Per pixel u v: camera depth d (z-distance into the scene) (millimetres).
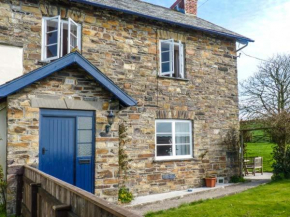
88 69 7219
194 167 10305
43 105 6879
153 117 9578
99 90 7652
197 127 10516
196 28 10359
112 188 7617
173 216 6152
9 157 6434
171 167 9805
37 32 7980
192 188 10094
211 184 10219
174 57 10664
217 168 10867
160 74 9953
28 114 6699
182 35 10422
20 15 7809
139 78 9445
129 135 9047
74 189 3092
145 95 9500
